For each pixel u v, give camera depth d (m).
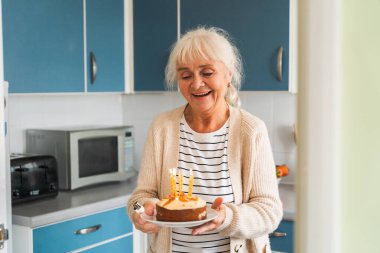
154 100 3.58
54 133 2.93
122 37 3.25
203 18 3.06
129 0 3.30
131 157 3.27
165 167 1.70
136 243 2.91
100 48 3.09
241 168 1.67
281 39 2.84
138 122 3.65
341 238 0.46
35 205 2.60
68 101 3.30
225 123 1.68
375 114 0.45
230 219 1.52
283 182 3.19
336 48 0.43
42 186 2.68
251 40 2.92
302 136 0.44
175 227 1.53
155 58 3.23
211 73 1.62
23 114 3.05
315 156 0.44
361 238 0.46
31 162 2.63
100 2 3.09
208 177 1.65
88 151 2.99
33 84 2.71
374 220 0.46
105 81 3.14
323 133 0.44
